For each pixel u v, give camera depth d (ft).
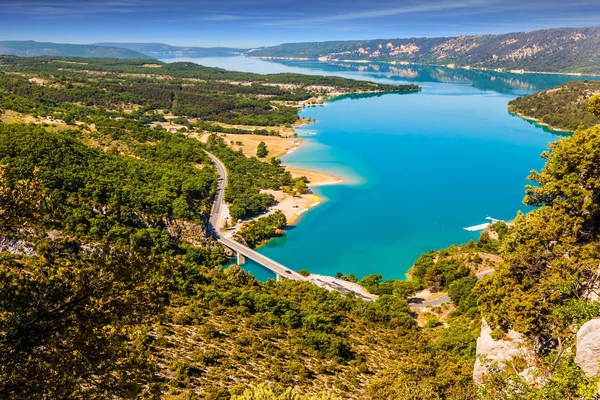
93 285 68.18
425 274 381.60
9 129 464.65
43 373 61.52
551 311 118.73
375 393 167.32
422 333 270.46
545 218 152.35
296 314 261.24
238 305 272.10
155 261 74.43
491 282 149.48
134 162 545.44
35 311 65.10
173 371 181.37
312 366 209.36
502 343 135.13
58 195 379.55
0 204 68.23
